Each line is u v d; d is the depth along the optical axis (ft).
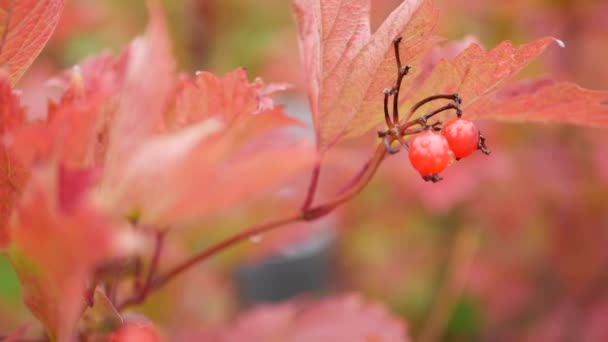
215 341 1.60
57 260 0.99
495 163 2.30
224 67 2.43
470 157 2.33
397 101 1.20
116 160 1.11
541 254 2.52
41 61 2.07
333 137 1.25
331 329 1.58
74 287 1.00
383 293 2.85
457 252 2.51
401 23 1.20
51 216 0.99
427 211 2.65
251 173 1.04
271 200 1.84
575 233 2.37
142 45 1.18
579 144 2.38
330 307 1.60
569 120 1.29
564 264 2.41
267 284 2.43
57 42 2.23
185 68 2.33
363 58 1.21
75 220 0.98
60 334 1.03
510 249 2.59
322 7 1.20
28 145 1.05
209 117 1.23
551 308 2.44
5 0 1.16
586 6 2.27
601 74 2.29
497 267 2.55
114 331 1.15
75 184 1.02
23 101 1.77
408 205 2.61
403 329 1.57
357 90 1.22
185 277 1.67
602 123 1.29
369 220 2.70
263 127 1.30
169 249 1.62
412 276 2.87
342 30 1.21
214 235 1.81
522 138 2.39
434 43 1.21
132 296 1.30
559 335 2.36
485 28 2.44
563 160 2.34
